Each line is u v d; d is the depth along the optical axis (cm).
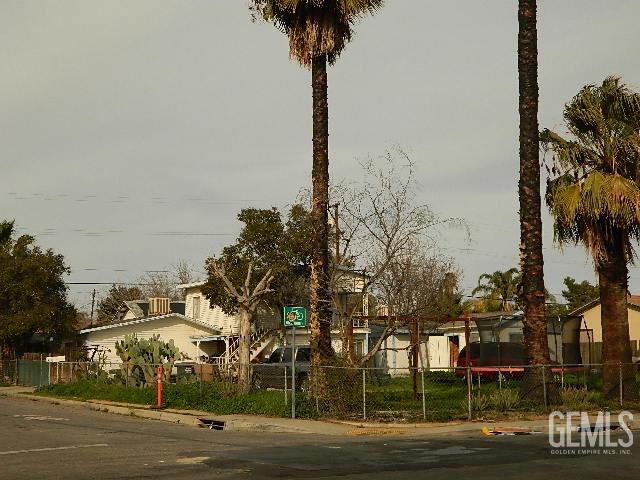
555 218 2269
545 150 2297
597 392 2497
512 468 1230
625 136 2219
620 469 1220
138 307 5834
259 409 2261
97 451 1495
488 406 2136
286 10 2369
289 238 4103
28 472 1230
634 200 2148
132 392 2883
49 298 4416
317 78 2312
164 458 1374
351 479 1130
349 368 2133
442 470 1212
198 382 2781
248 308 2673
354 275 2920
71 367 3697
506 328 3622
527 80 2191
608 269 2280
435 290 3422
